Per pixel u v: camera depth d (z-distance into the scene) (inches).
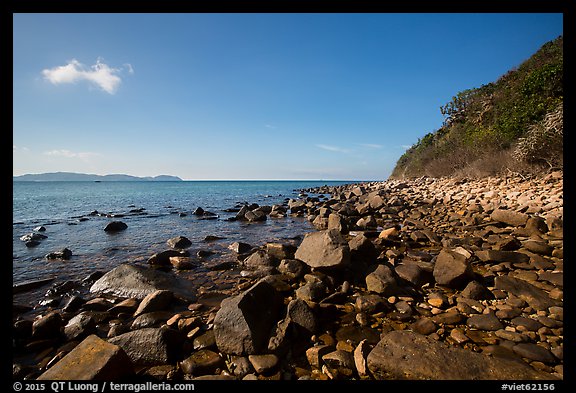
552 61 676.7
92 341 123.9
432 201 611.5
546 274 205.3
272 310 158.9
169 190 2100.1
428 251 302.0
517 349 129.6
